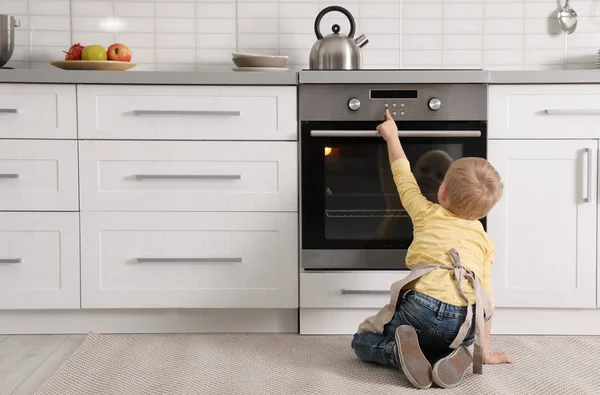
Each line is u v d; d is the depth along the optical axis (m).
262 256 2.84
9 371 2.44
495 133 2.81
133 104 2.79
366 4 3.38
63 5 3.37
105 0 3.38
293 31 3.39
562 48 3.40
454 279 2.29
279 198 2.82
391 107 2.79
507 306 2.85
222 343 2.74
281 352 2.62
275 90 2.80
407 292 2.34
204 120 2.80
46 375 2.39
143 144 2.80
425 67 3.40
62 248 2.82
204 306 2.84
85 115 2.79
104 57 3.08
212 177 2.80
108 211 2.81
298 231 2.83
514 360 2.52
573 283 2.85
